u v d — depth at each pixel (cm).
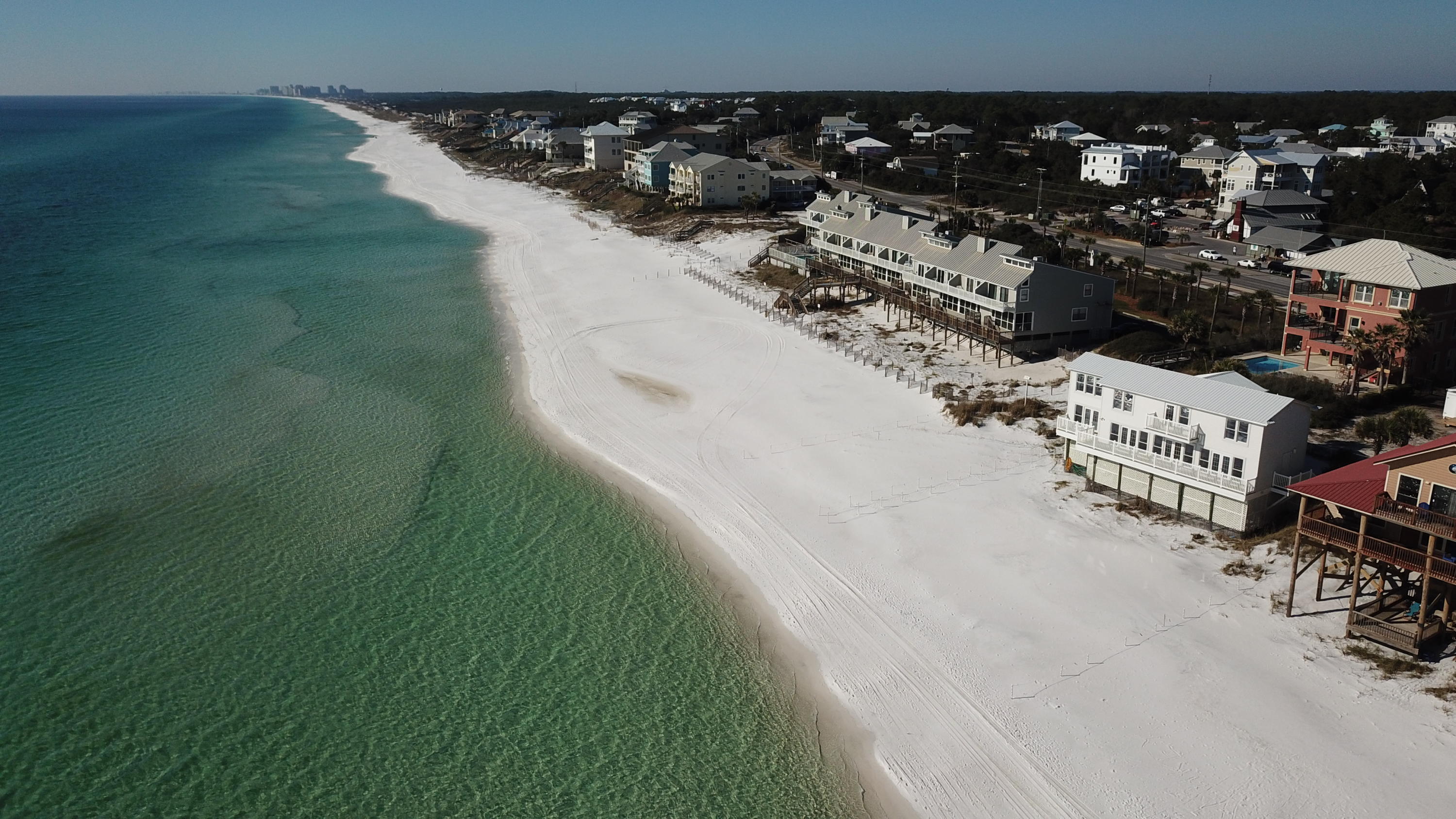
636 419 6550
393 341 8394
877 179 17062
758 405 6725
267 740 3525
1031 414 6278
